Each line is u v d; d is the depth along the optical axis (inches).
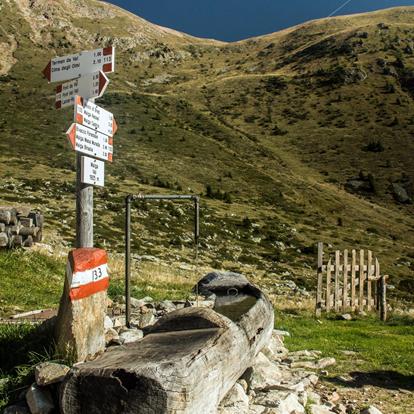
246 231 2469.2
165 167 3887.8
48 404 186.4
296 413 232.2
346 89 6825.8
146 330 302.0
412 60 7337.6
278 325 506.6
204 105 7027.6
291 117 6368.1
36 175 2802.7
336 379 317.4
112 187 2805.1
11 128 4264.3
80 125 246.4
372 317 614.2
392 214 4010.8
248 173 4242.1
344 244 2696.9
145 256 1412.4
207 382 175.6
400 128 5654.5
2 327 290.7
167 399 155.6
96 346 233.6
